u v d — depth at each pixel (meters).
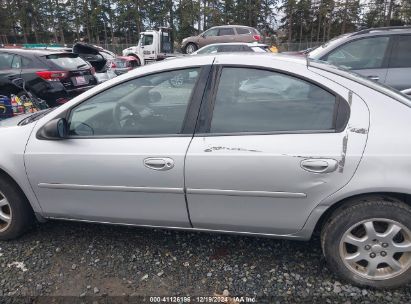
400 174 2.11
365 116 2.20
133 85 2.61
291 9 43.97
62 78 7.42
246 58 2.46
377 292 2.36
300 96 2.33
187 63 2.54
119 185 2.58
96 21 46.69
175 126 2.49
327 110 2.26
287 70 2.36
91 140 2.62
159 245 2.95
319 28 43.94
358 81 2.29
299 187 2.25
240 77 2.43
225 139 2.35
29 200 2.89
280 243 2.94
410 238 2.23
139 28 45.50
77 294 2.41
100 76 10.73
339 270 2.38
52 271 2.65
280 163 2.24
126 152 2.51
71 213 2.83
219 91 2.45
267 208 2.37
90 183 2.64
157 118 2.55
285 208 2.34
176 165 2.41
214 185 2.38
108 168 2.56
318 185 2.22
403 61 5.21
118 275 2.59
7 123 3.11
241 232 2.53
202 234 3.09
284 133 2.29
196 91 2.47
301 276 2.53
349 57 5.51
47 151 2.68
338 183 2.19
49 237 3.11
